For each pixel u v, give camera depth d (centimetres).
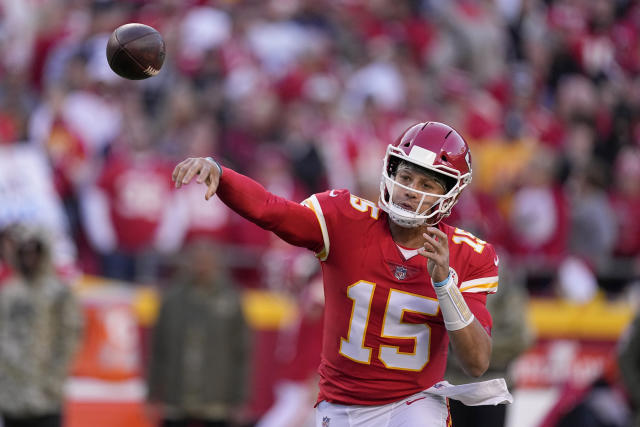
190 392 2800
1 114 3497
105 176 3167
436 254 1371
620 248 3944
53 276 2559
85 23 4122
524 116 4666
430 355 1488
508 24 5303
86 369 2923
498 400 1437
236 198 1412
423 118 4338
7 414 2500
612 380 3300
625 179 4053
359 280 1465
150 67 1459
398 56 4497
